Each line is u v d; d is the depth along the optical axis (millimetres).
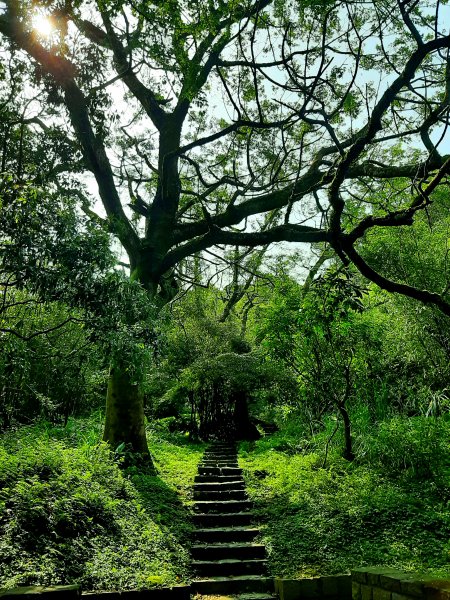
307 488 8969
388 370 10859
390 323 10484
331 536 7281
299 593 5898
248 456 13328
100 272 6230
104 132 10719
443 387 9953
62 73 9547
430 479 8305
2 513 6141
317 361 9898
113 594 5438
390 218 4711
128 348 6645
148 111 13234
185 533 7941
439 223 12086
